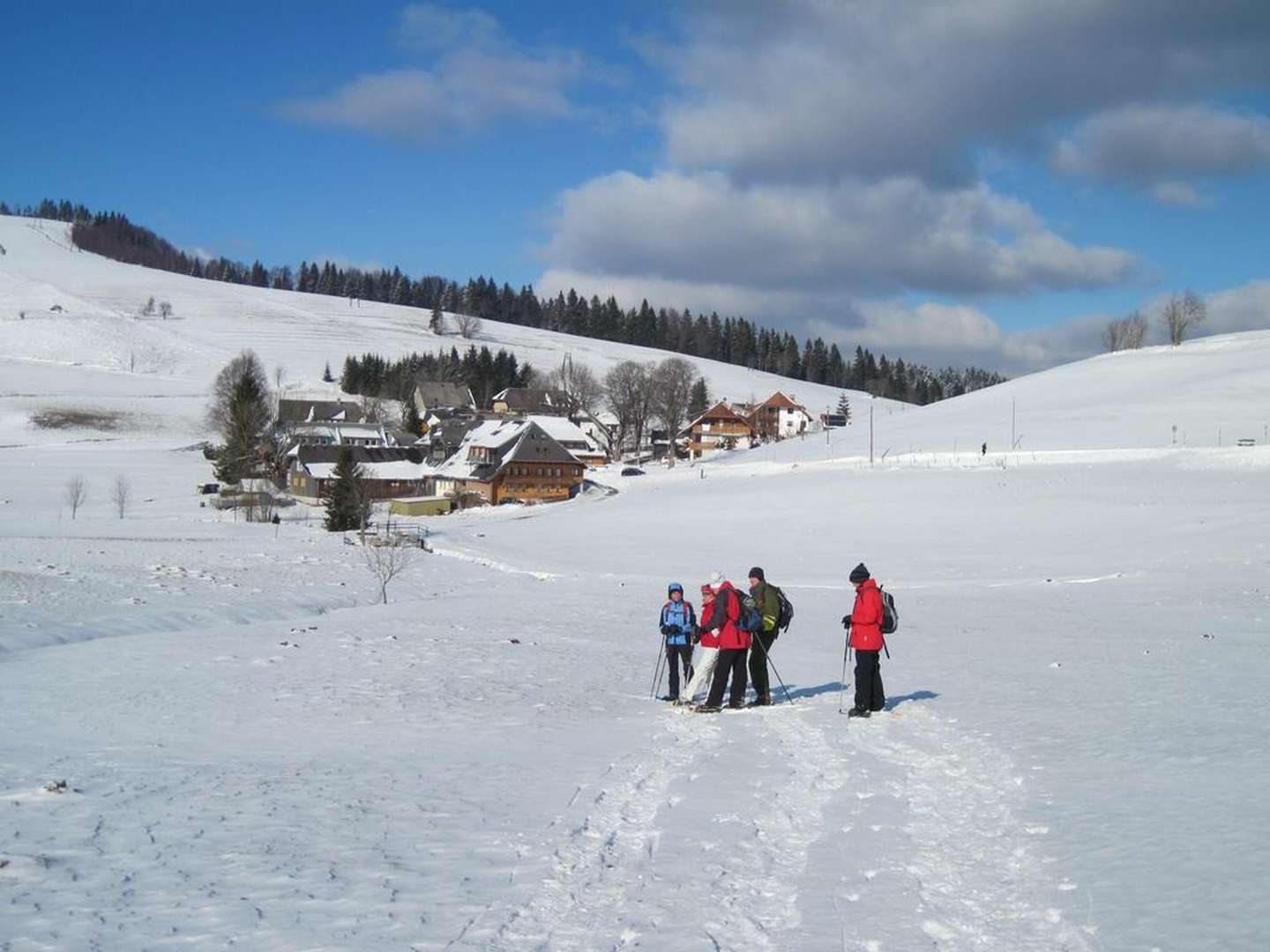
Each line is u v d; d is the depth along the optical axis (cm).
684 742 1262
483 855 783
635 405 14775
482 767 1109
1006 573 4353
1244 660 1786
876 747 1200
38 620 2748
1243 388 11050
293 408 13862
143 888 704
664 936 620
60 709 1506
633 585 4247
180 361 18762
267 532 7481
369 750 1212
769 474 9325
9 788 985
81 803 933
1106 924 611
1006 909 659
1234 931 579
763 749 1198
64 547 5378
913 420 12469
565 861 770
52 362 17438
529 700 1614
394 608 3350
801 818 895
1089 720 1271
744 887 714
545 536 6838
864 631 1403
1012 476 7550
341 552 5791
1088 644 2122
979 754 1116
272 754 1191
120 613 3022
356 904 673
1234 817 805
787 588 4066
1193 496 6109
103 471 11081
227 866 753
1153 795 891
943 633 2452
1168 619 2541
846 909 666
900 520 6291
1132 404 11088
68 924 634
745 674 1532
